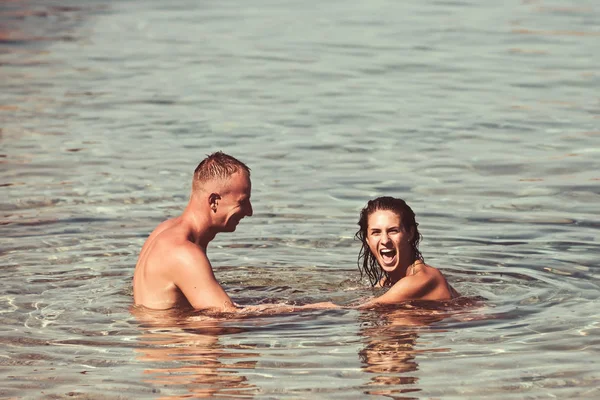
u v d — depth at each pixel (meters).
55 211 26.56
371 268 20.38
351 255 22.72
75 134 36.03
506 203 27.20
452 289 19.75
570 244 23.31
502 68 47.34
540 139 34.56
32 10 66.19
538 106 39.72
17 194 28.23
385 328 17.59
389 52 51.75
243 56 51.34
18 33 58.09
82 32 58.59
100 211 26.61
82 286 20.28
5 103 41.25
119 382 15.21
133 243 23.70
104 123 37.84
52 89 44.03
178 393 14.78
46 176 30.33
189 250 18.55
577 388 14.85
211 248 23.28
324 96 42.28
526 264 21.80
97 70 48.19
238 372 15.54
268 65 49.03
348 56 50.97
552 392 14.71
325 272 21.41
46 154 33.12
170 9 66.62
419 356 16.22
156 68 48.59
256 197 28.03
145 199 27.86
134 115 39.16
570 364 15.80
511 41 54.03
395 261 19.48
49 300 19.36
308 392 14.76
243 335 17.23
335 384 15.05
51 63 49.91
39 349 16.69
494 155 32.59
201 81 45.59
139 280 19.05
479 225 25.14
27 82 45.50
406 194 28.31
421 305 18.86
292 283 20.62
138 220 25.78
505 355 16.25
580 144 33.75
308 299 19.52
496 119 37.62
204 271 18.45
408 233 19.48
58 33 58.25
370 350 16.48
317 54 51.62
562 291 19.83
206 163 19.17
